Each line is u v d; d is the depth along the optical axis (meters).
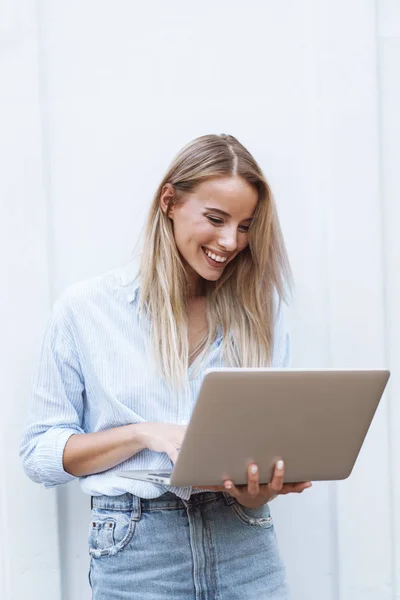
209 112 2.61
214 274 2.17
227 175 2.12
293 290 2.63
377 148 2.66
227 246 2.12
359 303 2.66
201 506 2.08
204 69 2.61
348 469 1.98
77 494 2.52
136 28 2.57
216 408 1.75
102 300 2.19
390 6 2.70
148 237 2.22
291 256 2.64
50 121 2.52
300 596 2.65
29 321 2.46
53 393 2.18
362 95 2.66
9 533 2.45
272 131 2.64
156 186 2.57
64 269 2.52
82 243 2.53
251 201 2.15
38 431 2.17
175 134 2.59
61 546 2.50
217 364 2.23
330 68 2.64
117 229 2.55
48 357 2.18
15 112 2.47
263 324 2.29
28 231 2.47
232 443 1.81
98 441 2.08
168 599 2.05
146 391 2.14
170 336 2.16
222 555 2.08
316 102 2.66
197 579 2.05
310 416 1.85
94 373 2.15
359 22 2.66
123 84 2.56
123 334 2.17
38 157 2.48
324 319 2.66
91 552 2.11
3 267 2.46
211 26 2.62
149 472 1.97
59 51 2.53
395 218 2.71
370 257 2.66
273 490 1.92
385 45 2.70
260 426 1.81
